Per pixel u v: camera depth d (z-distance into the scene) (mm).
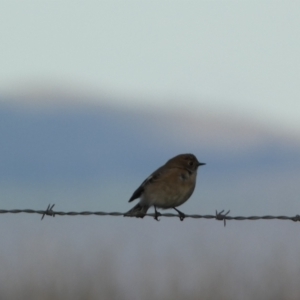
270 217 12367
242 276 13883
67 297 13453
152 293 13680
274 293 13523
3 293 13359
